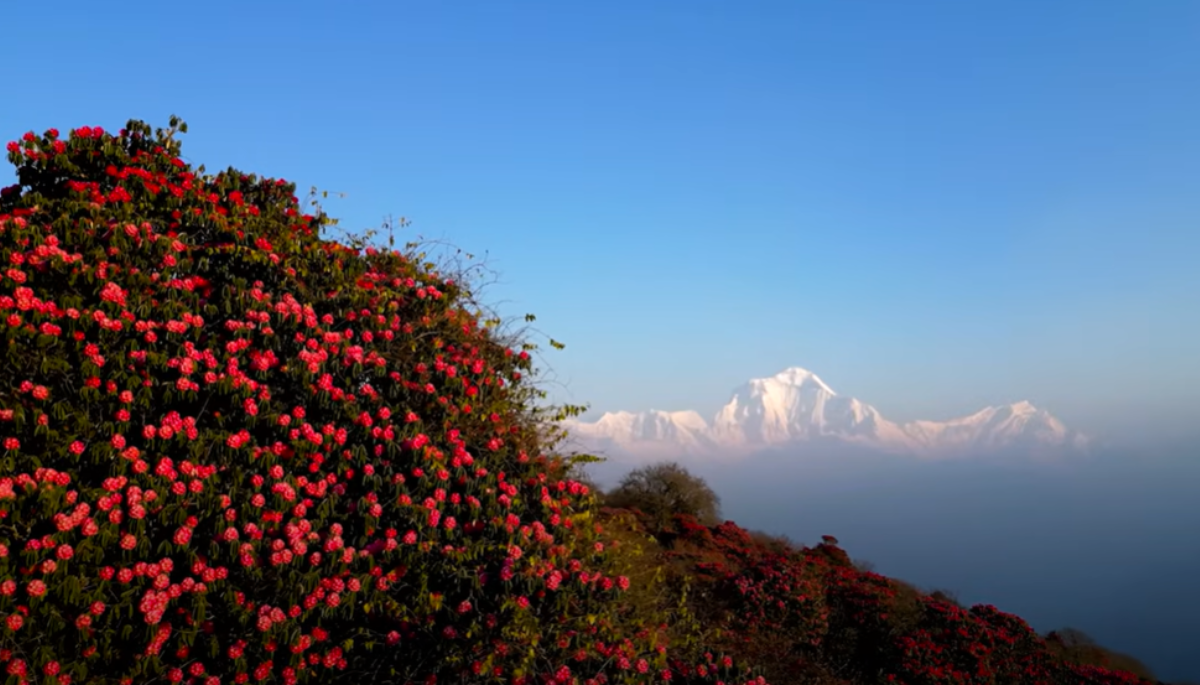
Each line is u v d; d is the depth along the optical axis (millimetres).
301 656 6352
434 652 6773
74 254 7043
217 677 6078
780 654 13523
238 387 6938
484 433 8547
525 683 6906
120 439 6172
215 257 8281
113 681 5785
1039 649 16406
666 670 7629
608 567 8109
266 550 6492
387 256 9922
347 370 7871
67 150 8938
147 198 8633
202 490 6293
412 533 6938
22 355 6387
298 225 9773
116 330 6754
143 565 5898
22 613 5508
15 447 5844
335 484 7168
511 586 6910
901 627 15938
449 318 9336
